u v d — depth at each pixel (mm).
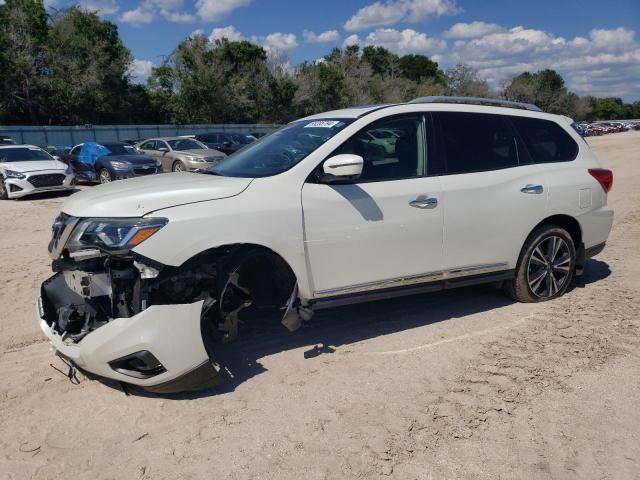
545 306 5168
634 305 5164
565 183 5098
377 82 68188
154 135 43375
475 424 3262
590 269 6457
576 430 3191
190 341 3375
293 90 52844
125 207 3506
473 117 4773
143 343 3293
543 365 3988
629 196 12305
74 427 3299
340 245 4016
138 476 2859
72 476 2861
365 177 4160
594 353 4168
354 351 4262
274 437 3164
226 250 3885
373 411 3416
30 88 39625
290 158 4105
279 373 3926
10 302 5543
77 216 3568
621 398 3533
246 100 50688
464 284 4695
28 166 14406
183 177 4141
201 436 3189
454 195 4445
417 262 4359
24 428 3289
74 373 3959
